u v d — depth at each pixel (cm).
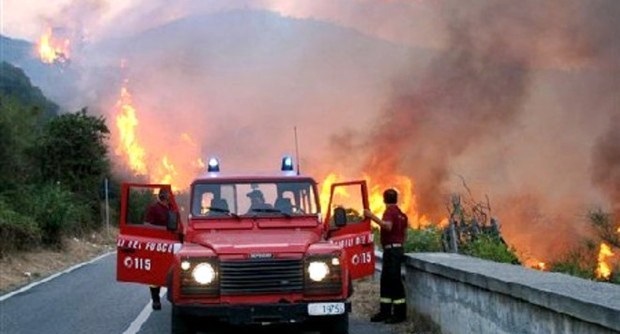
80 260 2755
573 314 578
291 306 945
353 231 1121
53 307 1430
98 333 1140
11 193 2933
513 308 718
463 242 1392
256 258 952
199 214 1090
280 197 1109
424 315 1058
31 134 3919
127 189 1138
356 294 1454
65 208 2961
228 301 944
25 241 2455
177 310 943
